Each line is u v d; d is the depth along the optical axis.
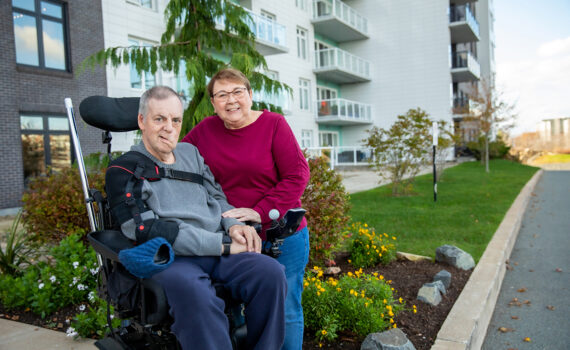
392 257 4.66
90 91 11.95
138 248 1.71
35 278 3.65
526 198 10.40
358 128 28.67
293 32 22.92
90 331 3.01
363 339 2.80
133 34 13.16
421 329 3.03
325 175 4.18
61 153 11.42
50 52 11.22
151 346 1.91
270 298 1.89
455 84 32.25
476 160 27.28
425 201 9.67
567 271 4.89
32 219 4.62
